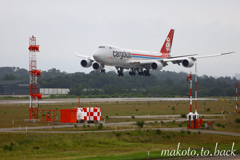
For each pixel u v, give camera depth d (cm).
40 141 3366
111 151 3027
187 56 7325
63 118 5172
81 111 5141
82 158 2591
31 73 5653
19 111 7238
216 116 6266
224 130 4400
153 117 6094
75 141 3391
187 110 7931
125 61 7481
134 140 3612
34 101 5828
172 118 5912
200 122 4628
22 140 3384
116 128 4397
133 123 5019
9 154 2828
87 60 7575
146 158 2570
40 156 2777
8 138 3556
